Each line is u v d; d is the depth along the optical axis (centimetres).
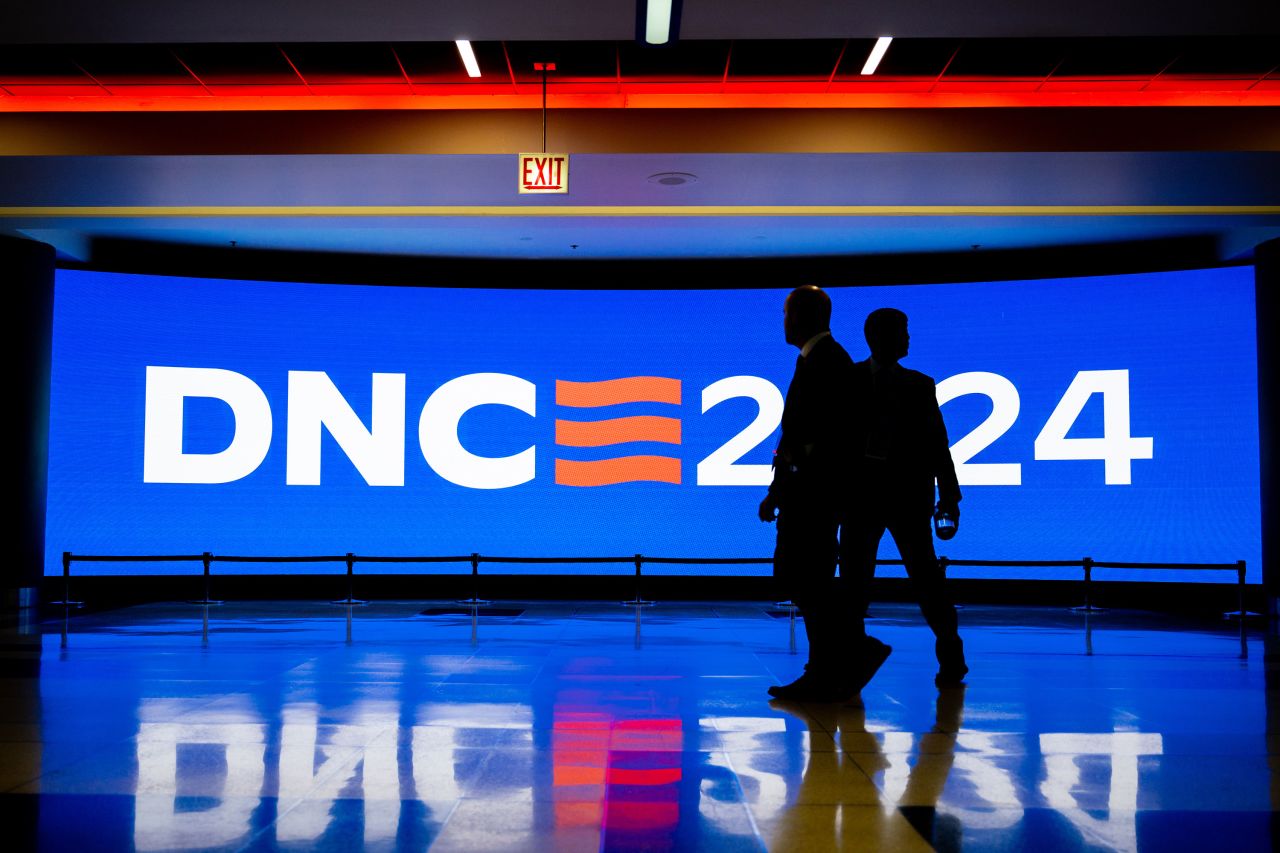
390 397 1559
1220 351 1418
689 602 1494
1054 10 831
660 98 1100
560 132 1055
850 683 607
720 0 819
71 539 1476
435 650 879
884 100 1096
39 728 517
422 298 1576
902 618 1228
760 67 1031
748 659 816
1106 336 1469
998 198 1213
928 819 354
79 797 381
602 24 862
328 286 1563
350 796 383
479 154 1056
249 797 381
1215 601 1396
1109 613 1330
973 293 1523
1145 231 1389
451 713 561
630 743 480
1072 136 1041
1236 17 841
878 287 1549
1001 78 1059
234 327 1539
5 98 1113
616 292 1584
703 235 1445
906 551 682
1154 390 1444
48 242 1414
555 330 1581
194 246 1530
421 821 350
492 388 1570
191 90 1095
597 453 1565
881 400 671
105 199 1212
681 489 1554
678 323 1575
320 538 1534
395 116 1056
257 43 977
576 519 1556
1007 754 456
